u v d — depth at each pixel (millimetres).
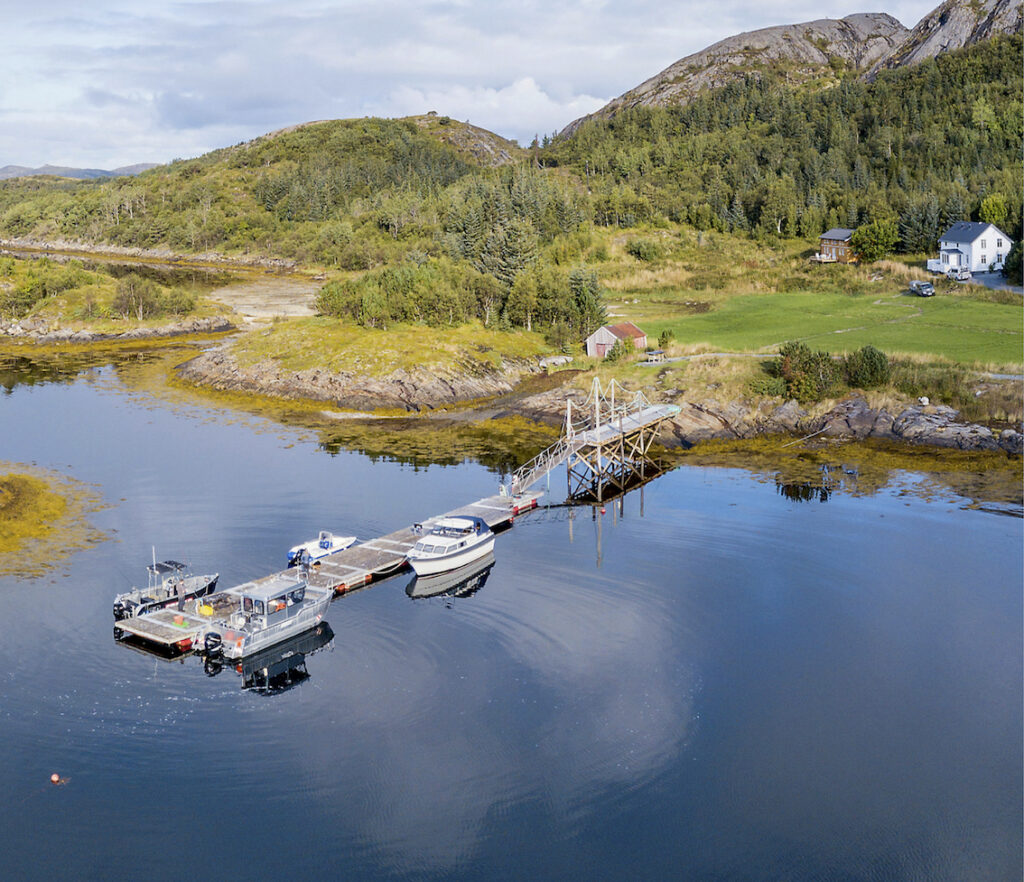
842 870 34250
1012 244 163625
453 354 119875
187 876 34156
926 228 183500
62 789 39062
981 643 51031
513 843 35750
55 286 170125
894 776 39594
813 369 97500
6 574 61000
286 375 116750
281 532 69938
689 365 108250
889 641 51344
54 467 85500
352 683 48031
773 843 35656
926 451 86250
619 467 87750
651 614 55188
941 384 95062
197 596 58344
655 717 44062
